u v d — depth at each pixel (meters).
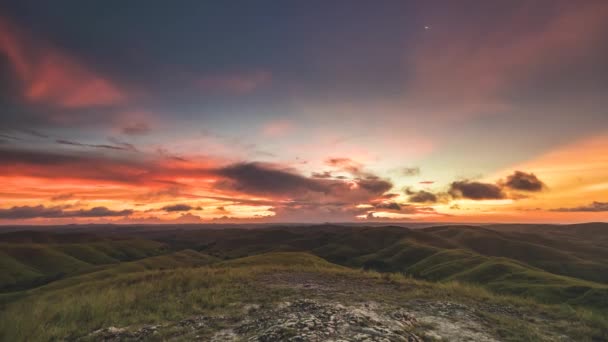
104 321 12.19
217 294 15.99
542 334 10.87
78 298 15.88
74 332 11.09
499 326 11.46
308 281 20.34
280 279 21.02
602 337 10.88
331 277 22.08
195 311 13.18
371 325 9.39
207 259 148.75
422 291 17.23
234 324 11.09
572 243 189.12
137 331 10.64
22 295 53.31
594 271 115.00
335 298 15.16
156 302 14.83
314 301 13.30
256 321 10.87
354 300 14.78
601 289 36.22
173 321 11.88
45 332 10.80
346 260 166.75
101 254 164.38
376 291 17.33
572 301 36.34
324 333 8.43
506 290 54.06
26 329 11.09
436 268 95.25
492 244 175.38
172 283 19.34
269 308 13.06
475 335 10.36
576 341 10.48
